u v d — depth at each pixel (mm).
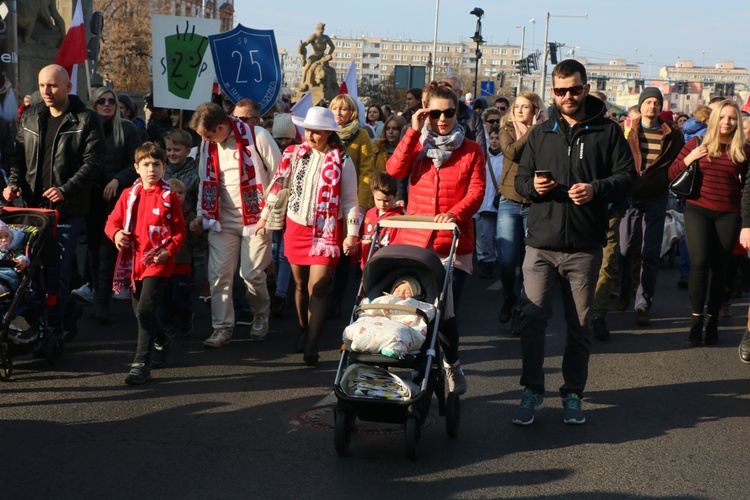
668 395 6562
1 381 6668
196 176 8477
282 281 9211
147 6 58656
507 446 5398
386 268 5777
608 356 7773
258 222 7613
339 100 8820
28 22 17953
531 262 5906
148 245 6789
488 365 7336
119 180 8477
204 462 5039
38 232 6887
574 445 5426
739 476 4945
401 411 5078
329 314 9188
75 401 6188
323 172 7227
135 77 56500
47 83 7664
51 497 4520
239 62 11977
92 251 8727
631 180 5730
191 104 11922
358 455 5203
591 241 5793
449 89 6273
